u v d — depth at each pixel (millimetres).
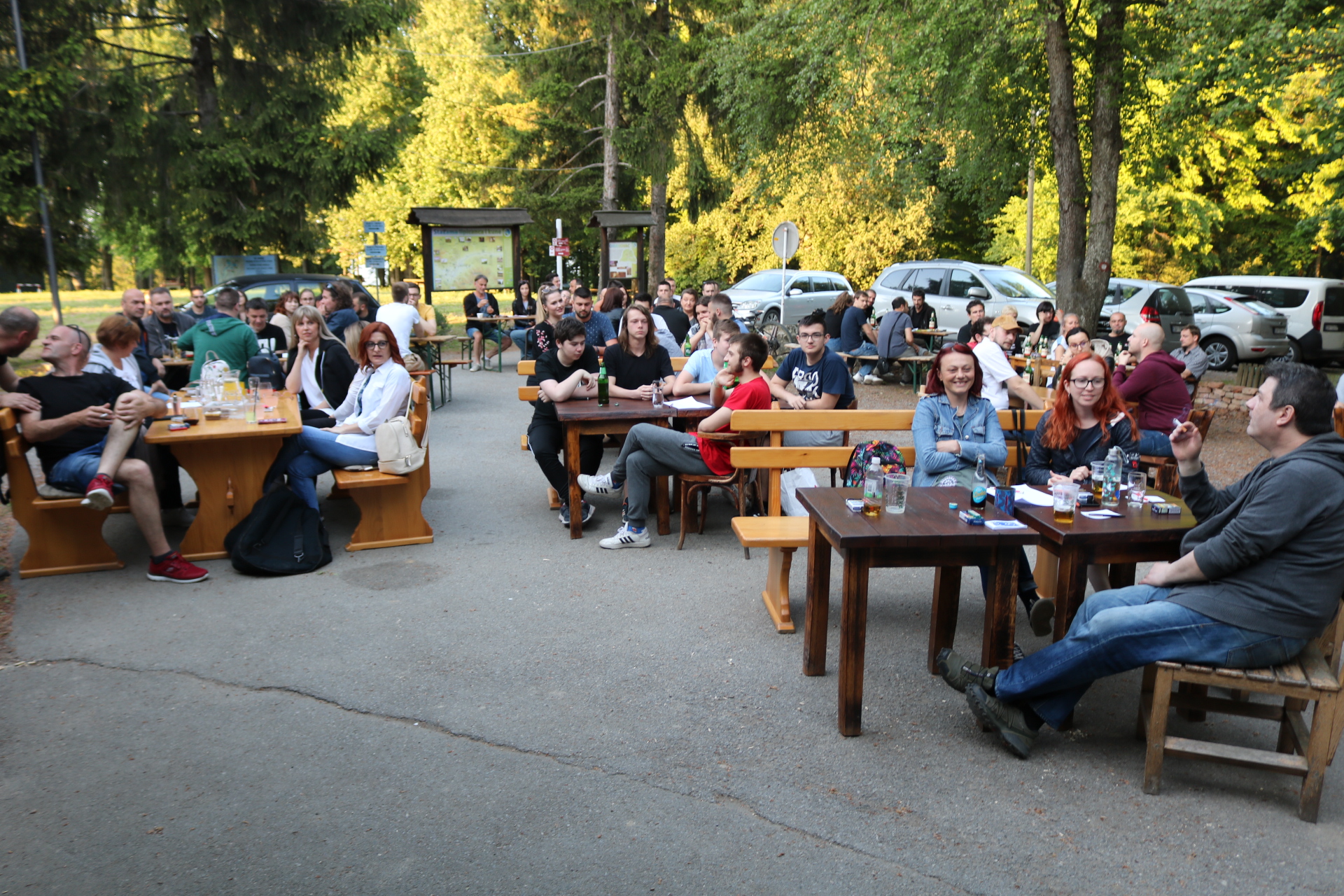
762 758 3518
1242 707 3506
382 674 4211
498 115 32406
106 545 5590
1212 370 17688
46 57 15289
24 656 4363
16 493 5336
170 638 4594
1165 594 3359
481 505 7215
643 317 7008
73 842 2977
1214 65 10875
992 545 3533
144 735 3654
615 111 24766
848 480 4574
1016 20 11992
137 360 8430
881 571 5867
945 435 4953
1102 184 12711
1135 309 17078
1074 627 3492
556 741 3635
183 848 2949
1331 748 3082
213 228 16922
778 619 4758
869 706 3961
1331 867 2910
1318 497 3037
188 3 16391
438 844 2975
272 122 16984
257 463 5820
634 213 21219
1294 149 23484
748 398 5926
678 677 4211
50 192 15625
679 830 3057
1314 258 27953
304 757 3498
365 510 6039
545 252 33219
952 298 17969
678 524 6785
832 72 14070
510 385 14094
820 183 30047
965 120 14406
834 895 2750
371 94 32000
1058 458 4676
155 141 16719
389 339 6246
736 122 18375
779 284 22312
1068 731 3775
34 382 5477
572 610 5031
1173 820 3150
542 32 28125
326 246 18562
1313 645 3264
